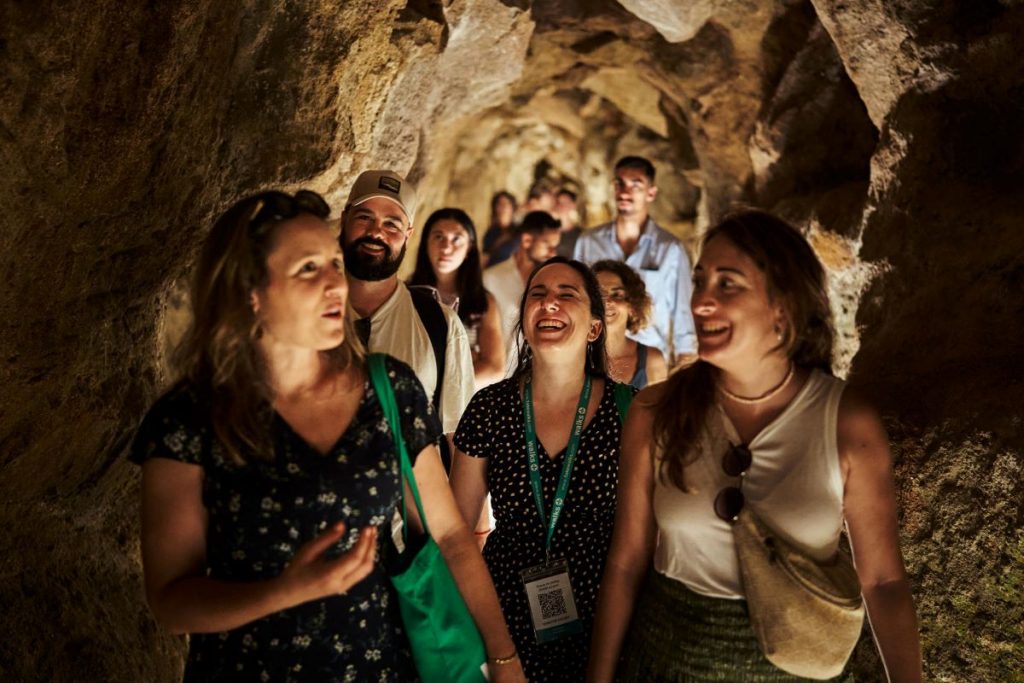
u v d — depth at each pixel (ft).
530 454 9.48
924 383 12.41
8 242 8.48
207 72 11.21
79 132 8.97
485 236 31.94
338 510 6.47
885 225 15.35
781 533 6.77
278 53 14.07
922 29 14.34
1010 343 11.80
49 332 9.68
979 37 13.60
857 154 20.80
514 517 9.40
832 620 6.66
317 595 5.78
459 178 37.37
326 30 14.56
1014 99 13.46
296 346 6.46
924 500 11.21
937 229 14.01
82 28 8.48
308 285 6.31
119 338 11.19
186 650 11.98
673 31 22.81
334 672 6.51
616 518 7.75
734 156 25.71
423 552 7.00
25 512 10.25
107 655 10.11
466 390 11.62
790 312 6.89
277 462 6.38
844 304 17.93
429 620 6.94
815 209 18.94
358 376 6.82
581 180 38.70
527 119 37.50
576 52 30.99
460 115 25.75
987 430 10.98
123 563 11.62
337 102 14.94
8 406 9.20
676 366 19.49
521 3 22.65
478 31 22.35
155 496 6.27
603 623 7.71
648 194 19.79
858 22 15.37
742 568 6.81
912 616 6.97
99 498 11.58
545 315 9.56
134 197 10.25
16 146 8.12
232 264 6.31
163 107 10.07
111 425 10.96
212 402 6.31
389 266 11.00
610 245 20.11
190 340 6.45
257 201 6.47
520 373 9.88
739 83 24.71
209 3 10.37
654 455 7.34
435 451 7.31
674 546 7.17
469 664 7.13
